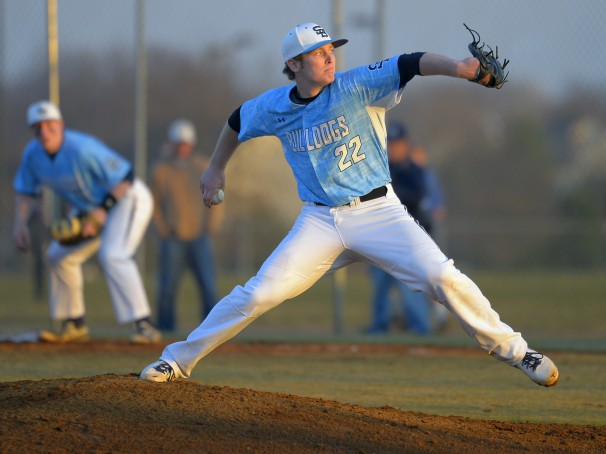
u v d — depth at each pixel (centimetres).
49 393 1482
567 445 1436
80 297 2908
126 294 2803
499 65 1488
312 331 3762
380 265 1597
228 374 2297
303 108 1576
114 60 3984
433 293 1550
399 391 2048
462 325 1580
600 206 5738
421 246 1555
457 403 1892
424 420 1520
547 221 5688
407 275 1563
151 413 1405
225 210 4938
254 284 1612
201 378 2217
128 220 2794
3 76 3950
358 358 2666
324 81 1549
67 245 2797
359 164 1579
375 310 3588
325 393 2003
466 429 1489
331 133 1566
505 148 5731
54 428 1335
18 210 2867
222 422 1388
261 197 4947
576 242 5562
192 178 3519
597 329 3859
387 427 1433
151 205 2856
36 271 4447
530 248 5628
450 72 1472
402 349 2872
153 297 4378
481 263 5662
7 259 5203
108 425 1354
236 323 1625
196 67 4072
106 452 1261
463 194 5731
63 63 3925
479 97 5409
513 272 5631
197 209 3512
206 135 4138
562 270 5566
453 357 2702
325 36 1549
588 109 5494
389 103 1553
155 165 3516
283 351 2803
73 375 2188
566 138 5769
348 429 1402
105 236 2802
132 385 1516
